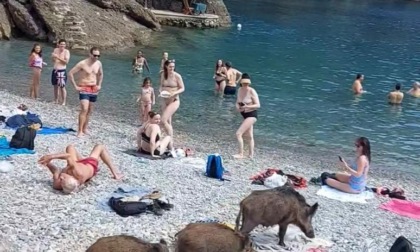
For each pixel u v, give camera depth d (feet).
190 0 172.04
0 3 116.98
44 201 35.01
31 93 73.97
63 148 47.80
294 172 52.65
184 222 34.63
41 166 41.50
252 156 55.67
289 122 76.89
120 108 74.33
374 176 57.88
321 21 202.59
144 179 41.86
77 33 116.37
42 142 48.96
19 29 118.01
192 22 160.35
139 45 126.52
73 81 53.11
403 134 76.64
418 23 220.64
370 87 104.17
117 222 33.27
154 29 144.15
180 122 71.36
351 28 191.01
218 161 45.11
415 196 50.55
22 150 44.80
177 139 62.54
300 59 128.36
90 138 53.72
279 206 31.94
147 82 65.46
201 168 47.52
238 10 211.61
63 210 33.96
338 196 44.37
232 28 166.91
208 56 122.11
